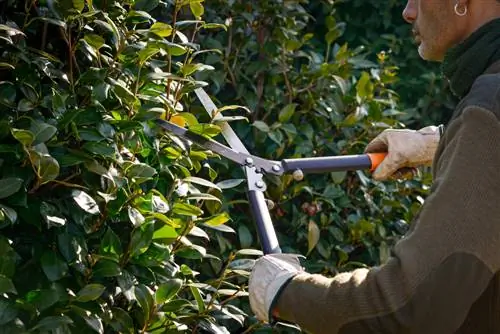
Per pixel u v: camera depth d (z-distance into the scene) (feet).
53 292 7.47
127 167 7.98
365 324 5.64
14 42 7.87
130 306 8.26
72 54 8.08
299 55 12.35
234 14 11.88
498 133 5.55
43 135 7.40
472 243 5.43
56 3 7.84
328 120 12.28
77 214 7.86
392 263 5.63
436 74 15.07
